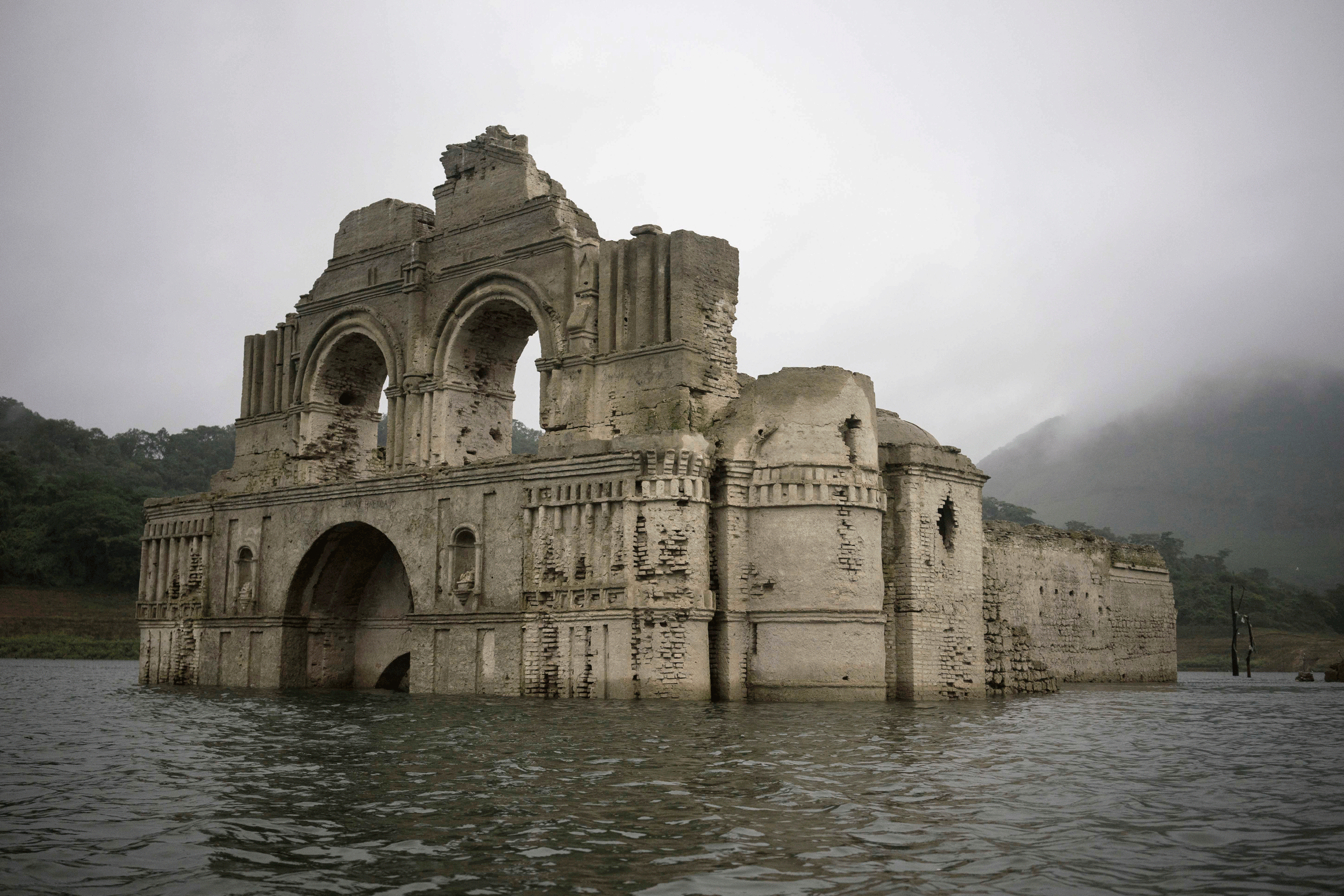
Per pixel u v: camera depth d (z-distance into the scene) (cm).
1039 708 3719
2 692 4809
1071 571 6281
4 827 1578
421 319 4903
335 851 1426
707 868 1335
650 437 3872
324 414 5353
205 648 5269
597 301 4400
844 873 1313
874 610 3962
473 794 1795
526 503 4125
